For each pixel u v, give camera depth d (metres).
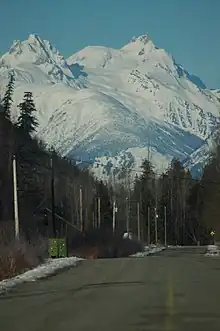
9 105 98.38
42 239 77.62
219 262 67.44
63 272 49.66
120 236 119.94
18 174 93.50
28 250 59.44
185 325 20.58
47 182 112.56
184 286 36.12
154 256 95.06
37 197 105.81
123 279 41.81
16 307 26.22
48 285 37.41
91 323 21.12
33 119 99.88
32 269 52.53
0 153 93.12
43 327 20.30
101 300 28.72
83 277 44.00
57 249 77.25
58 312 24.41
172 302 27.61
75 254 91.50
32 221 95.69
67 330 19.56
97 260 73.56
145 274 46.91
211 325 20.58
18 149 95.06
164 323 21.05
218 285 36.75
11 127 95.69
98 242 106.69
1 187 90.94
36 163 100.94
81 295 31.14
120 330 19.45
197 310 24.69
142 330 19.41
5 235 60.28
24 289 34.78
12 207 91.75
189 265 60.66
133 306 26.20
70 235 107.94
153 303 27.28
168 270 51.97
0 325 20.86
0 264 45.28
